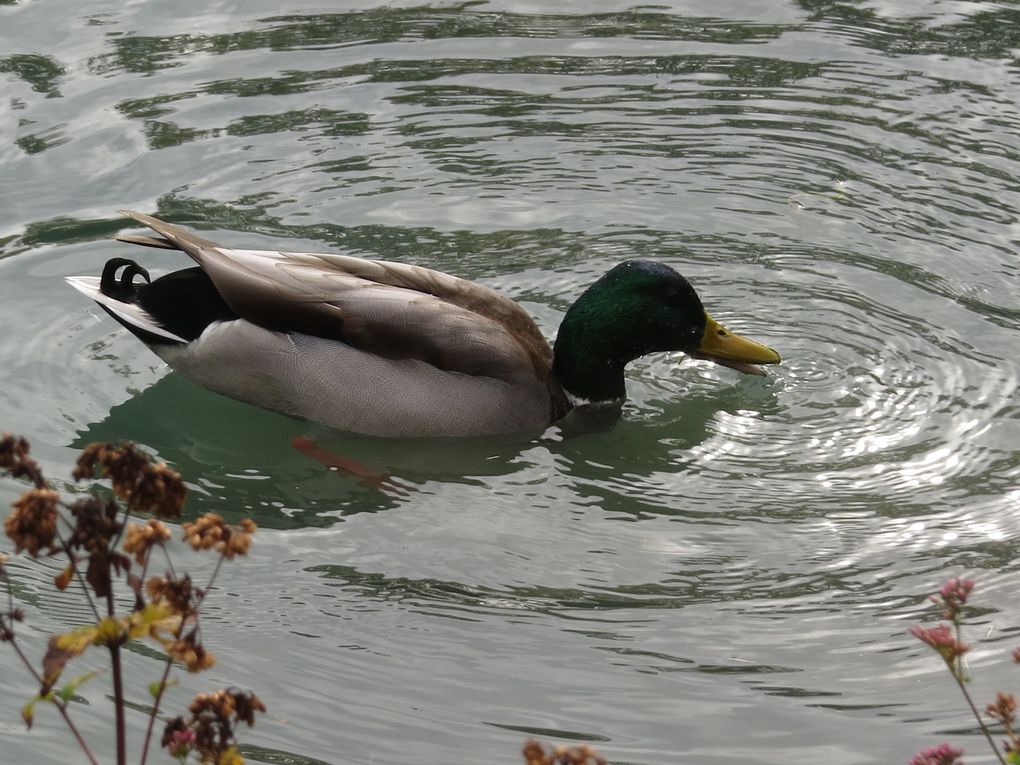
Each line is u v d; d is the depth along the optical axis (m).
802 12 18.69
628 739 8.15
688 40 17.97
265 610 9.37
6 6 18.03
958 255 14.12
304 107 16.27
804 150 15.82
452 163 15.46
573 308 12.30
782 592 9.66
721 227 14.66
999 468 11.09
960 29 18.22
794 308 13.48
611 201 15.02
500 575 9.88
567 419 12.31
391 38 17.84
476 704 8.47
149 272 13.52
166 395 12.09
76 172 14.94
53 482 10.62
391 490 11.13
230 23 18.02
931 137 16.00
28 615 9.13
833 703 8.47
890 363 12.67
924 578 9.74
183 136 15.60
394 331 11.51
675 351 12.36
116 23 17.84
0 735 8.02
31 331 12.65
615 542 10.34
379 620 9.30
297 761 7.88
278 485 11.18
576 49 17.72
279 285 11.55
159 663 8.80
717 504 10.84
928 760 6.13
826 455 11.46
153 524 5.45
